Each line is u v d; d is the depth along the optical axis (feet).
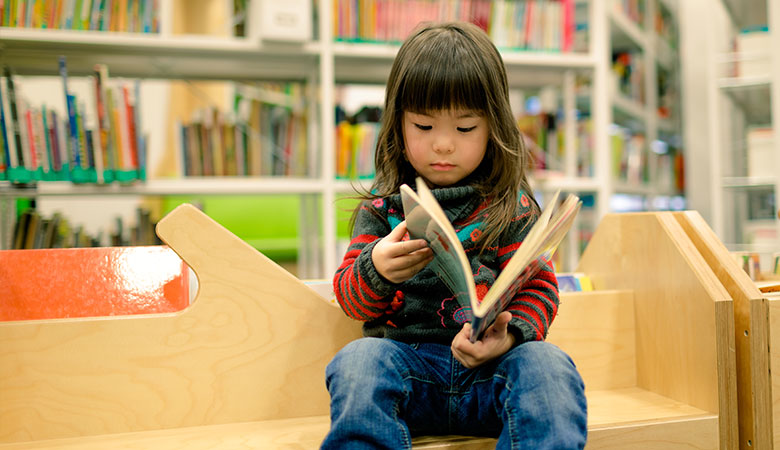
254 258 2.84
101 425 2.65
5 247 6.30
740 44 7.64
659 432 2.65
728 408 2.77
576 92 8.59
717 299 2.78
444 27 2.72
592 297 3.31
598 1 7.29
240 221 10.52
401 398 2.29
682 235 3.10
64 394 2.63
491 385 2.37
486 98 2.52
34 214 6.11
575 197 2.37
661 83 11.74
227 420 2.78
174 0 6.56
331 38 6.59
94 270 2.90
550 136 8.02
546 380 2.15
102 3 6.14
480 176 2.78
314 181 6.56
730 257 3.03
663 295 3.15
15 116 5.63
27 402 2.59
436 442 2.42
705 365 2.85
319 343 2.89
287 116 7.11
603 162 7.26
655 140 10.97
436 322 2.58
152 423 2.70
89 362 2.66
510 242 2.69
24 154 5.66
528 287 2.60
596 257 3.72
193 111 10.35
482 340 2.25
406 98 2.54
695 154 9.05
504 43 7.31
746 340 2.82
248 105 7.07
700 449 2.72
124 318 2.70
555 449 2.00
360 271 2.43
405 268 2.34
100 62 6.77
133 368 2.69
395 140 2.77
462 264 1.92
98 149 5.82
